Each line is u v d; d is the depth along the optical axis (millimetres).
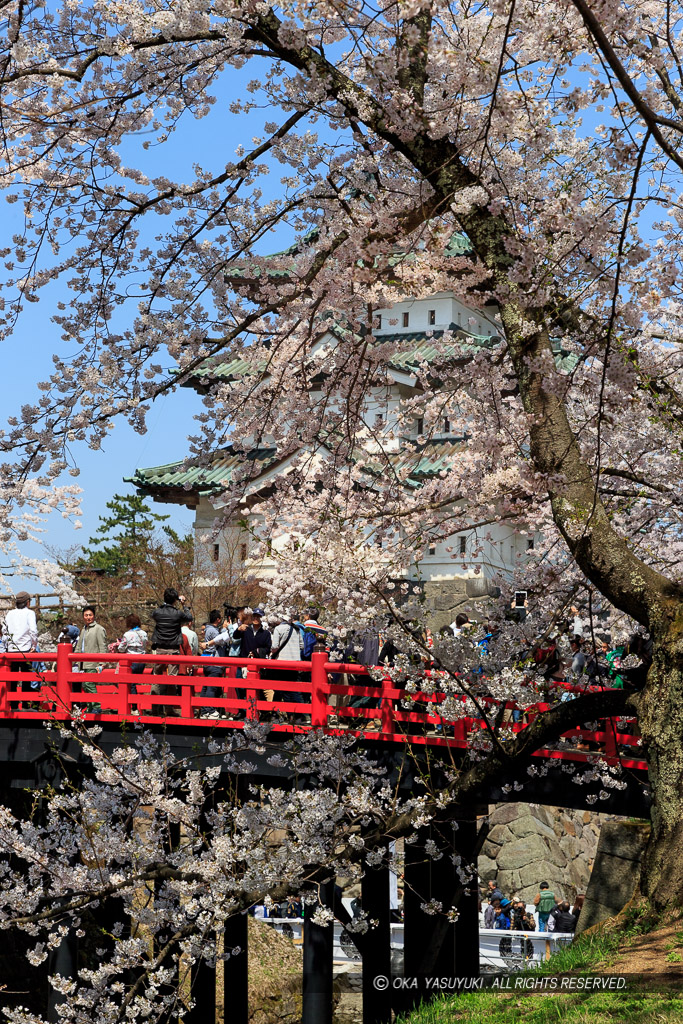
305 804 10234
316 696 11531
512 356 8773
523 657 11734
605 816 28938
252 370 11195
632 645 12320
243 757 12266
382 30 8977
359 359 10500
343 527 11680
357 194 9336
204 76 9359
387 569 11312
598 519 8438
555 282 8680
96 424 9531
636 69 9492
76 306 10156
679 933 9117
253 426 11031
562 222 8086
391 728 11477
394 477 12133
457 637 10633
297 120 9055
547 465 8500
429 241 9742
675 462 12094
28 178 9758
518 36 8797
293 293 9789
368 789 10430
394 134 8992
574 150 8641
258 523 11875
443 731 11156
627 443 11875
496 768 9484
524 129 8906
